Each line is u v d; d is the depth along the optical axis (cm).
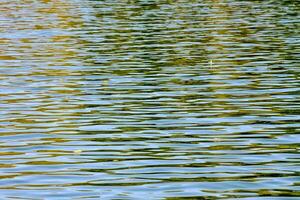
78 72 6469
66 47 8044
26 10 12431
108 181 3403
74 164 3691
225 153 3856
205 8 12256
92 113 4869
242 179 3403
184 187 3297
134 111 4909
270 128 4391
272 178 3412
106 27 9781
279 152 3862
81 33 9219
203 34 8944
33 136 4281
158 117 4722
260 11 11638
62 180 3425
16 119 4744
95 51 7706
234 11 11731
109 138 4203
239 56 7219
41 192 3253
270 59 6994
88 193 3234
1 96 5500
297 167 3581
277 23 9956
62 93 5566
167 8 12325
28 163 3719
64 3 13462
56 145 4066
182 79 6056
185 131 4341
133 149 3956
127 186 3325
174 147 3984
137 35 8919
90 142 4119
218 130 4359
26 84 5959
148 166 3638
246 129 4369
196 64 6788
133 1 13638
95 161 3738
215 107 4997
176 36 8781
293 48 7662
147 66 6719
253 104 5081
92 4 13188
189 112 4856
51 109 5025
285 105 5028
